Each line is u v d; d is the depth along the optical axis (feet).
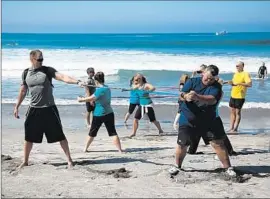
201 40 278.67
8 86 71.87
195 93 23.72
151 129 43.65
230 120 46.52
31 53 25.36
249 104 57.57
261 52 146.10
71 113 51.34
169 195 21.47
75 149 33.63
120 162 28.37
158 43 231.71
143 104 39.68
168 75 90.43
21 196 21.12
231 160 29.40
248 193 21.98
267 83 78.38
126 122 46.93
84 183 23.36
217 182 23.85
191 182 23.70
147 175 25.03
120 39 336.90
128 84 78.38
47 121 26.12
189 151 31.17
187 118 24.93
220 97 24.62
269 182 24.00
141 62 110.63
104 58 117.80
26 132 26.37
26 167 26.53
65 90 67.62
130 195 21.40
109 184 23.20
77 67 102.89
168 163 28.14
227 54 135.64
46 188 22.41
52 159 29.37
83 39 338.13
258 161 29.19
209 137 25.23
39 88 25.63
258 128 44.65
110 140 38.01
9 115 49.34
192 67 103.55
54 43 239.71
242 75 41.63
